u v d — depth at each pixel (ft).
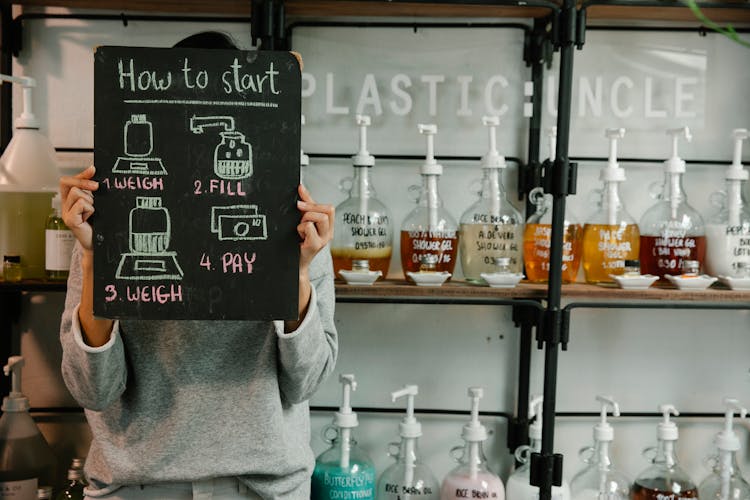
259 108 3.92
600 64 6.16
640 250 5.73
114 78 3.88
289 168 3.92
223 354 4.17
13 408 5.56
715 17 6.01
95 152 3.86
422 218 5.53
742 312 6.28
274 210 3.92
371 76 6.12
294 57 3.92
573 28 5.08
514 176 6.18
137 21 6.10
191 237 3.91
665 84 6.18
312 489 5.50
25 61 6.07
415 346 6.24
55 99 6.10
